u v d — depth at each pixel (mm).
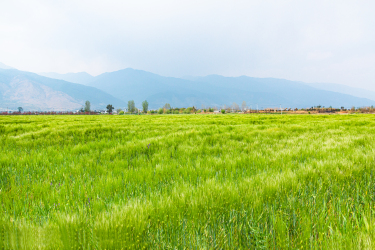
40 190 2828
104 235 1599
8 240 1541
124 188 2875
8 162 4395
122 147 5906
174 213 2020
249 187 2529
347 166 3363
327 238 1729
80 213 1982
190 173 3475
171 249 1683
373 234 1569
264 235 1828
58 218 1840
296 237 1812
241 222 1969
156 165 3918
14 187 2924
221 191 2398
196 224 1916
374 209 2104
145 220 1877
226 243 1758
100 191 2752
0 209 2229
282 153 4832
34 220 2002
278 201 2332
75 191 2809
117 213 1882
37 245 1513
